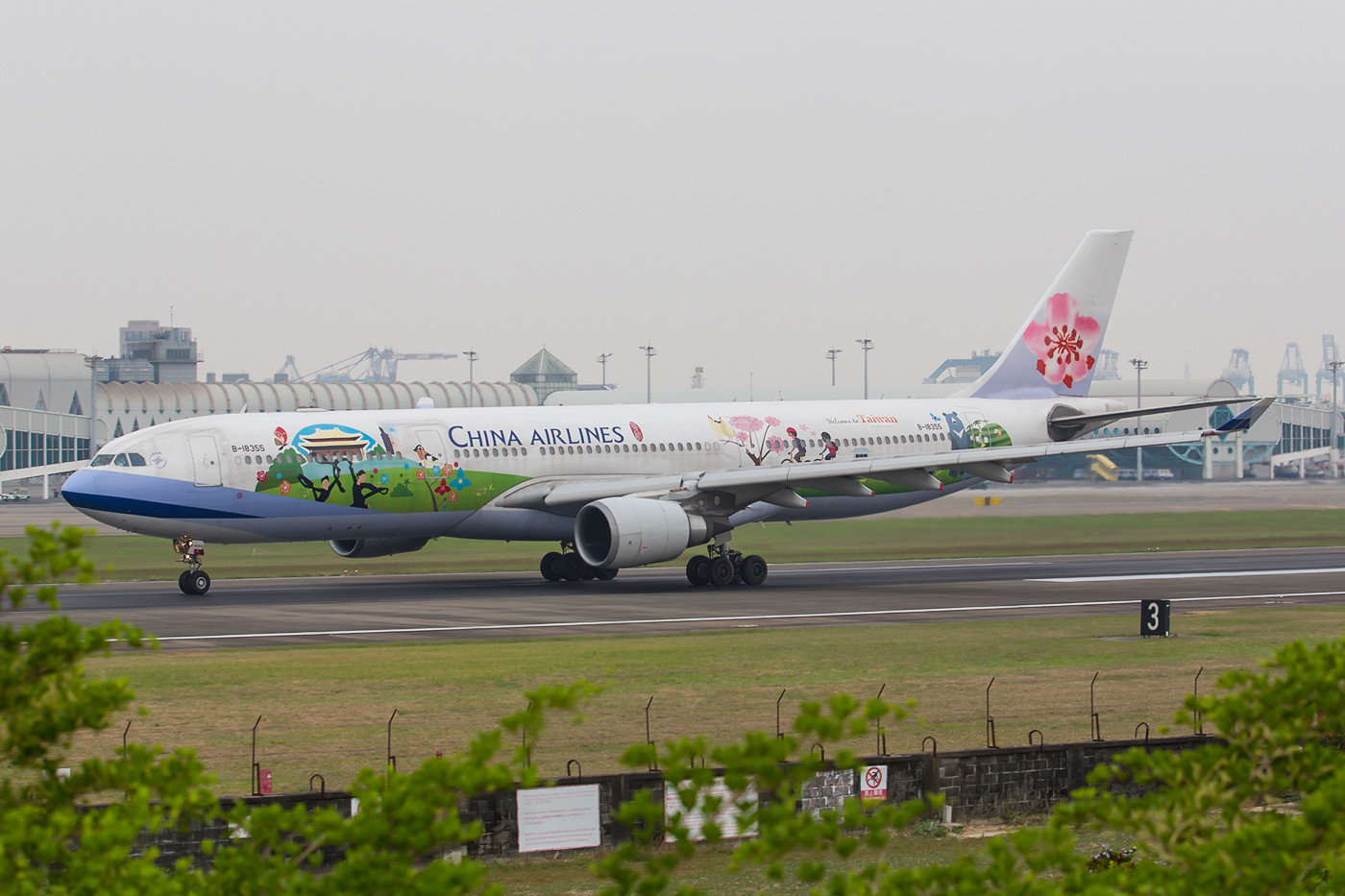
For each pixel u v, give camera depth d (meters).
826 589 191.88
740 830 33.34
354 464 180.50
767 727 91.44
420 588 193.50
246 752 84.44
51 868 39.91
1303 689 35.62
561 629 147.00
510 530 192.75
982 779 75.12
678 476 196.88
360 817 32.97
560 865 66.50
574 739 88.00
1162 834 35.94
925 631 143.88
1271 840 32.31
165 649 131.12
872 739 87.88
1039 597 178.88
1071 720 93.44
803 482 192.00
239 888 33.62
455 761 34.59
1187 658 123.38
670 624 151.12
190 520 173.62
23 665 38.09
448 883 31.67
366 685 108.69
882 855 67.88
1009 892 33.00
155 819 34.34
